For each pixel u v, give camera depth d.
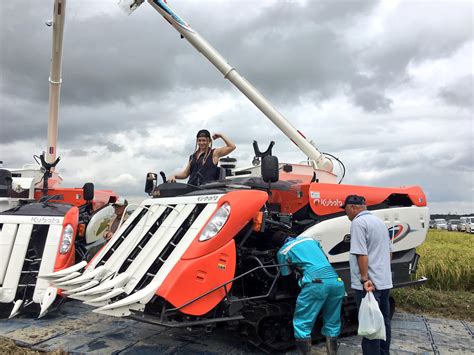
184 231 4.50
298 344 4.28
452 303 7.18
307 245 4.46
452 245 11.83
